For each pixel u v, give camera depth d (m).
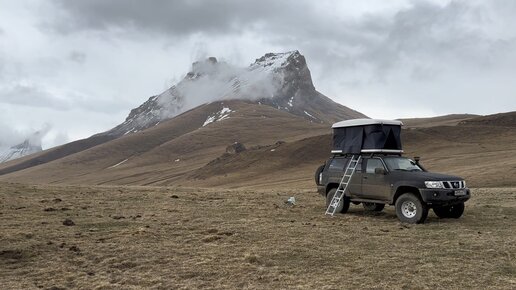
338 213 14.81
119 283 7.21
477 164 61.88
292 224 12.16
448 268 7.92
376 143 14.11
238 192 21.81
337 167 15.20
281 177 87.94
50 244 9.41
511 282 7.15
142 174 161.12
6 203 14.69
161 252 8.96
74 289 6.93
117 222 12.05
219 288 6.96
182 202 16.62
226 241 9.97
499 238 10.35
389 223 12.73
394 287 6.96
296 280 7.31
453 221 13.11
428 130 105.56
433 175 12.98
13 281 7.27
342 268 7.96
